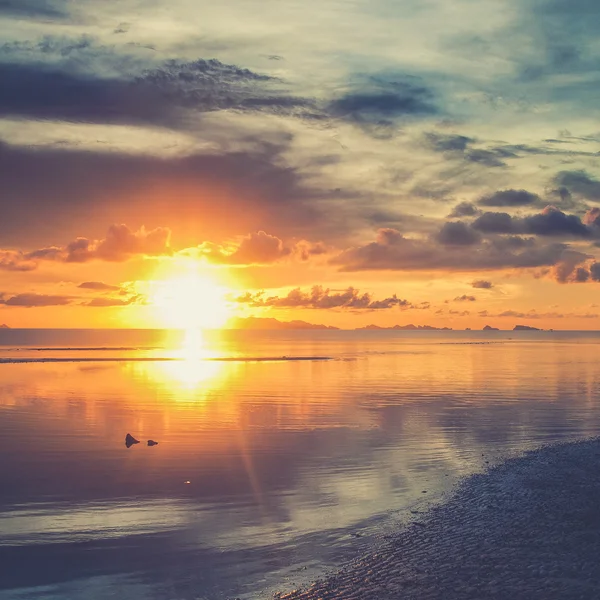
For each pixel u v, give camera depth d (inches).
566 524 666.2
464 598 493.4
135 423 1374.3
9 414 1512.1
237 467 952.3
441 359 4237.2
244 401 1793.8
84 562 581.3
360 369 3213.6
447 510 729.0
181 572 559.5
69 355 4685.0
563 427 1327.5
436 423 1381.6
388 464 972.6
